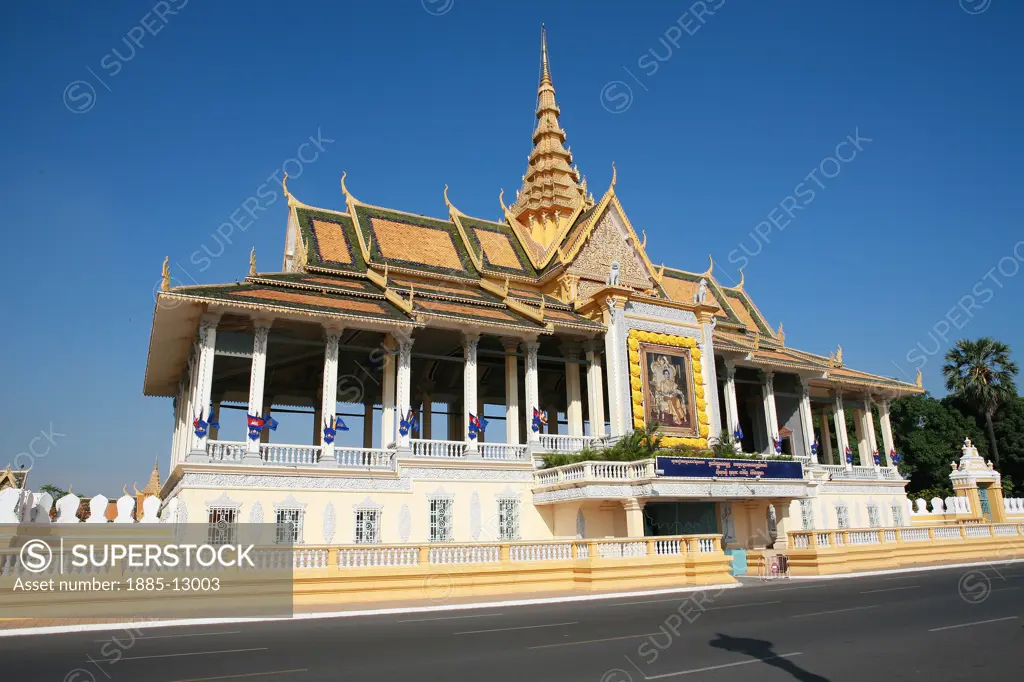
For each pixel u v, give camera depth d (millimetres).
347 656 12953
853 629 15430
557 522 33969
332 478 29922
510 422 36812
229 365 38500
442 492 32062
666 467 31688
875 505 47750
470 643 14305
